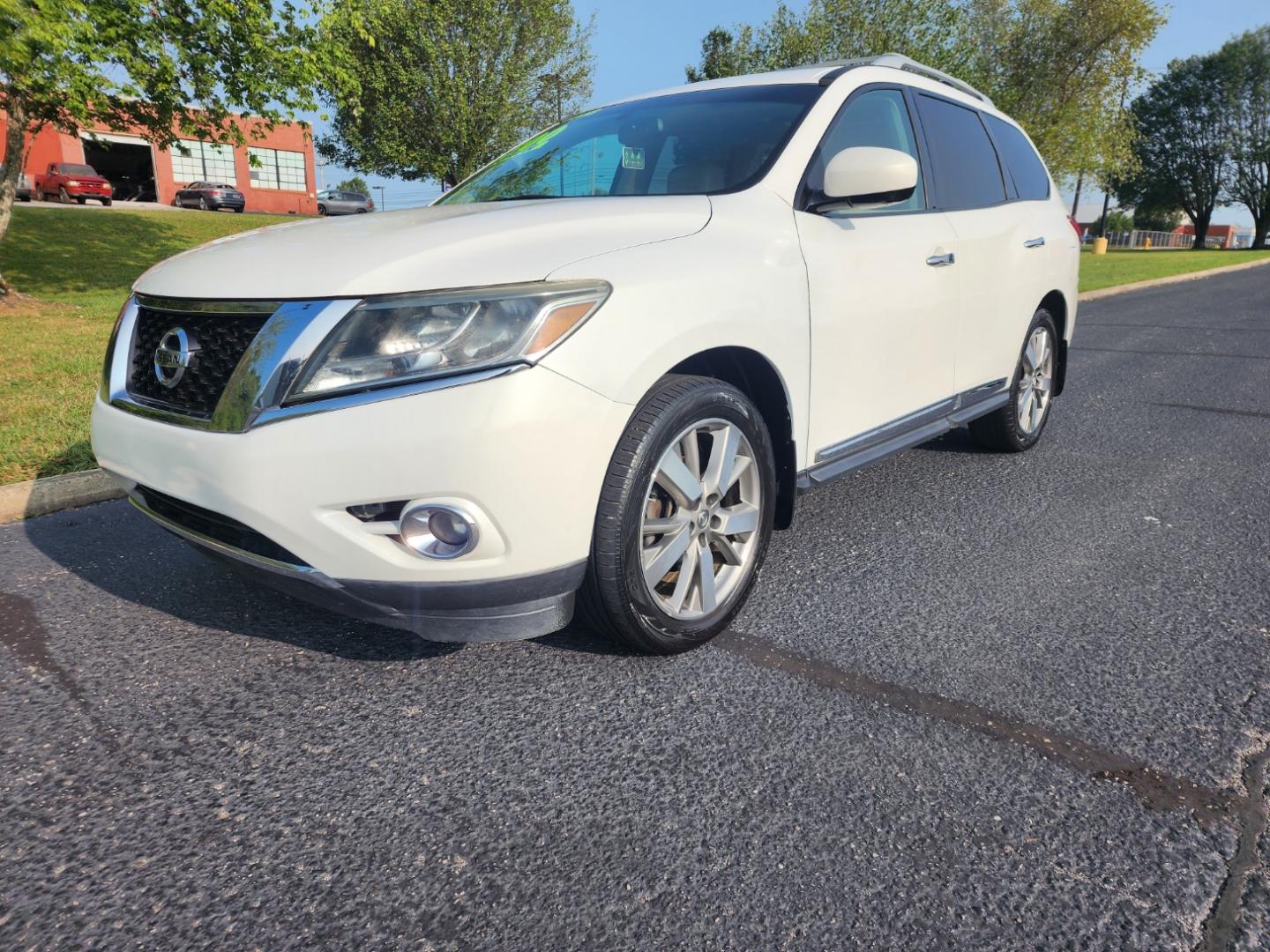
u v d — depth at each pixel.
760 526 2.56
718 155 2.90
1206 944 1.45
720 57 30.05
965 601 2.79
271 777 1.90
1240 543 3.33
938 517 3.65
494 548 1.93
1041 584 2.93
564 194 3.10
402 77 21.27
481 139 22.20
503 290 1.91
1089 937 1.46
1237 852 1.66
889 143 3.29
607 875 1.61
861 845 1.68
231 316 2.05
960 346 3.61
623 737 2.04
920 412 3.39
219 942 1.46
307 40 10.95
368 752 1.99
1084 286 16.66
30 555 3.22
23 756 1.97
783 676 2.32
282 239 2.37
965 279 3.54
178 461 2.06
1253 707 2.16
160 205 39.94
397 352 1.87
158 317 2.28
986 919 1.50
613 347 2.00
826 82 3.12
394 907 1.53
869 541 3.35
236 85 10.69
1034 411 4.70
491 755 1.97
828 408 2.79
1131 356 8.43
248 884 1.59
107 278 13.26
